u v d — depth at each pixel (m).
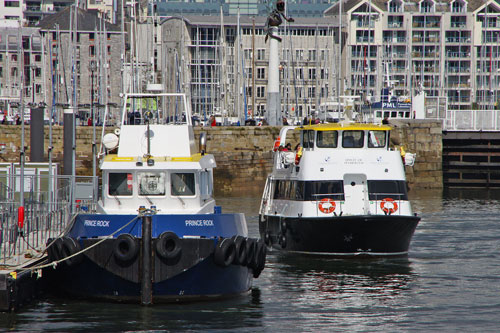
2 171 73.12
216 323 46.72
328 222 68.81
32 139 86.69
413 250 76.31
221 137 150.62
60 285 52.53
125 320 46.69
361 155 71.62
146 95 60.59
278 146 79.50
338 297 54.91
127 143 56.25
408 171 157.12
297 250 72.12
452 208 120.75
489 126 163.75
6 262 51.09
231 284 51.88
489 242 82.25
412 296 55.56
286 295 55.28
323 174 71.31
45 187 74.19
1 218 54.12
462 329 46.72
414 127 157.50
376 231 68.75
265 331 45.50
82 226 50.69
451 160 163.88
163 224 49.19
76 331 44.53
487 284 60.03
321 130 72.12
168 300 50.00
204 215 50.41
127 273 48.75
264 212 81.31
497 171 160.38
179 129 56.59
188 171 53.25
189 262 48.59
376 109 161.38
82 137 143.75
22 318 46.97
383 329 46.56
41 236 60.53
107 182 53.41
